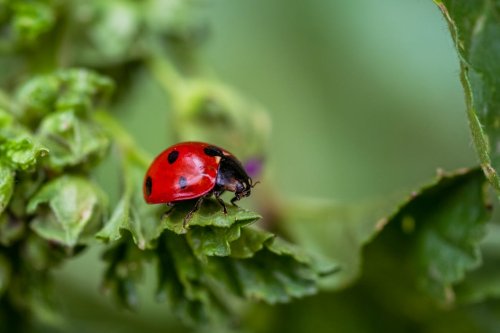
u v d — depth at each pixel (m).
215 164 0.14
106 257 0.14
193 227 0.14
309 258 0.14
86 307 0.18
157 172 0.14
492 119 0.14
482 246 0.16
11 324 0.16
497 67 0.14
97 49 0.16
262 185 0.16
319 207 0.16
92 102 0.15
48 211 0.14
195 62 0.17
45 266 0.15
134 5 0.16
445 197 0.15
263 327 0.16
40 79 0.15
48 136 0.14
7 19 0.16
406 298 0.16
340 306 0.16
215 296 0.15
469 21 0.14
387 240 0.15
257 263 0.14
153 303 0.18
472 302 0.16
